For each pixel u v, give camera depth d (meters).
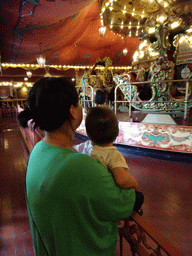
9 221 2.28
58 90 0.52
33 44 7.29
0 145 5.80
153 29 4.78
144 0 4.23
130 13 4.90
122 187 0.58
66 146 0.59
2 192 2.95
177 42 4.96
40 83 0.55
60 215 0.46
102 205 0.47
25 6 3.67
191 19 4.29
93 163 0.50
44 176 0.50
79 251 0.47
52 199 0.47
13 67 13.04
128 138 4.61
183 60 4.95
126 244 1.82
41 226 0.51
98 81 7.09
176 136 3.93
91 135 0.82
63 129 0.58
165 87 4.25
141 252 0.76
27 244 1.92
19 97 15.95
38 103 0.53
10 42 6.93
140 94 5.71
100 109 0.82
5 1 3.41
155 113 4.44
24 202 2.66
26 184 0.60
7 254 1.81
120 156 0.78
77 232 0.47
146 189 2.81
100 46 11.16
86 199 0.45
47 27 5.66
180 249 1.75
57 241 0.48
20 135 7.18
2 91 15.41
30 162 0.61
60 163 0.49
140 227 0.73
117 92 6.30
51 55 10.88
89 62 13.01
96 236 0.49
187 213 2.24
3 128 9.02
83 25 7.75
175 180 3.04
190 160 3.69
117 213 0.51
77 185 0.45
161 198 2.57
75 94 0.56
